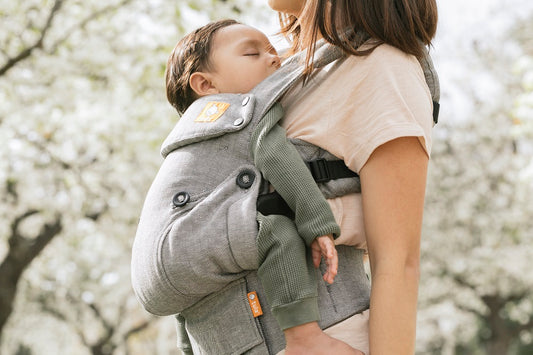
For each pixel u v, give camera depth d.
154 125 10.12
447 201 19.06
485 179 18.94
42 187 11.40
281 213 1.50
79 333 20.33
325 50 1.61
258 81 1.79
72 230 13.27
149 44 9.95
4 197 11.35
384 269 1.46
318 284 1.49
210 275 1.46
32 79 10.03
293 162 1.49
